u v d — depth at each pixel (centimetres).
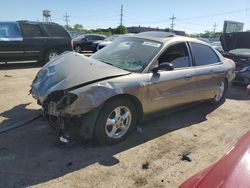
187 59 534
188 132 494
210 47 617
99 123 399
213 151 428
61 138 393
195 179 196
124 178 342
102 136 406
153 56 467
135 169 363
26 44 1136
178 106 520
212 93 607
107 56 501
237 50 971
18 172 342
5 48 1091
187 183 194
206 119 570
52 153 391
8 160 368
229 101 721
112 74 414
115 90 399
